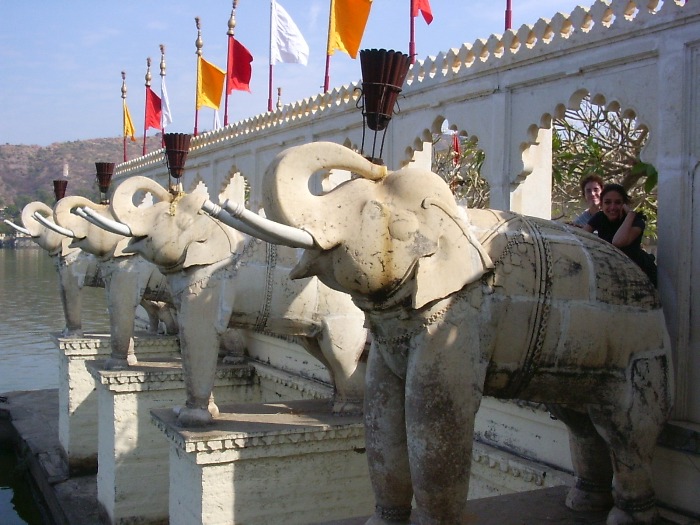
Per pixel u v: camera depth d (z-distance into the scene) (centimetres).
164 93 1786
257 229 370
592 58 580
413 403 404
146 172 1761
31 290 4516
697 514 468
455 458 401
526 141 661
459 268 402
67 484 1189
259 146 1164
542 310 423
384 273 394
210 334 727
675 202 500
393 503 448
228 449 677
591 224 580
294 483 707
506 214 457
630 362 447
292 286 739
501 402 623
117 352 1011
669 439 482
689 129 496
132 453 962
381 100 475
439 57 759
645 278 464
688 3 495
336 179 994
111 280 1020
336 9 1006
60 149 14888
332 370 761
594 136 1085
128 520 959
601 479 491
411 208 397
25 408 1656
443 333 402
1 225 10481
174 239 734
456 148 1213
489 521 476
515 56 659
